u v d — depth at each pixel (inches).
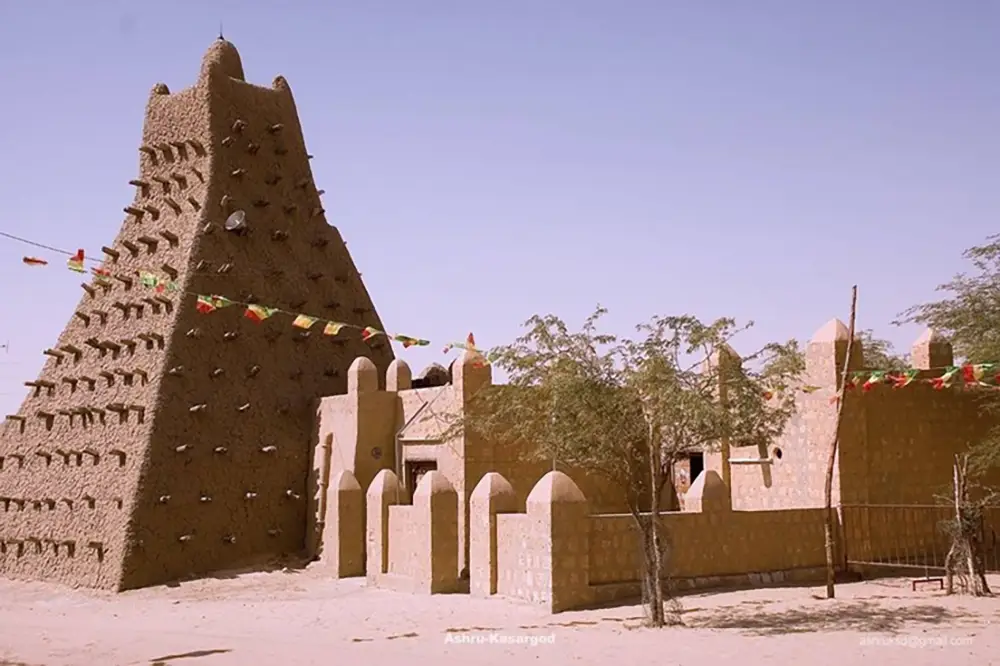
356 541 1037.2
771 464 967.6
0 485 1354.6
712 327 667.4
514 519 766.5
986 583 799.7
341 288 1381.6
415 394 1098.7
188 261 1227.2
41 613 970.1
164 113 1374.3
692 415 647.1
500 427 944.9
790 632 633.0
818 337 927.0
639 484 746.8
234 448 1182.3
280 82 1421.0
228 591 1007.6
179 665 603.8
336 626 727.7
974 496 984.3
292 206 1358.3
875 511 909.2
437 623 708.0
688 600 757.9
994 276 956.6
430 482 853.8
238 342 1234.0
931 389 974.4
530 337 697.0
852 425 911.0
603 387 674.8
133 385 1196.5
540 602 729.6
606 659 564.7
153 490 1114.1
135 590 1070.4
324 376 1299.2
